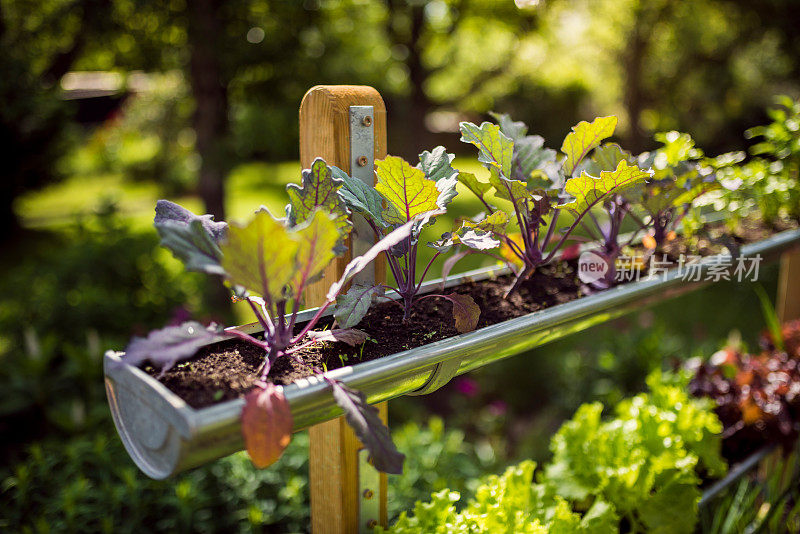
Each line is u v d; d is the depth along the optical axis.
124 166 11.41
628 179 1.20
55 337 3.21
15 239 7.40
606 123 1.29
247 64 4.34
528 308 1.39
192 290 4.27
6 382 3.01
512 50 11.07
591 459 1.68
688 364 2.35
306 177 1.05
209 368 0.96
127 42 4.56
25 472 2.00
